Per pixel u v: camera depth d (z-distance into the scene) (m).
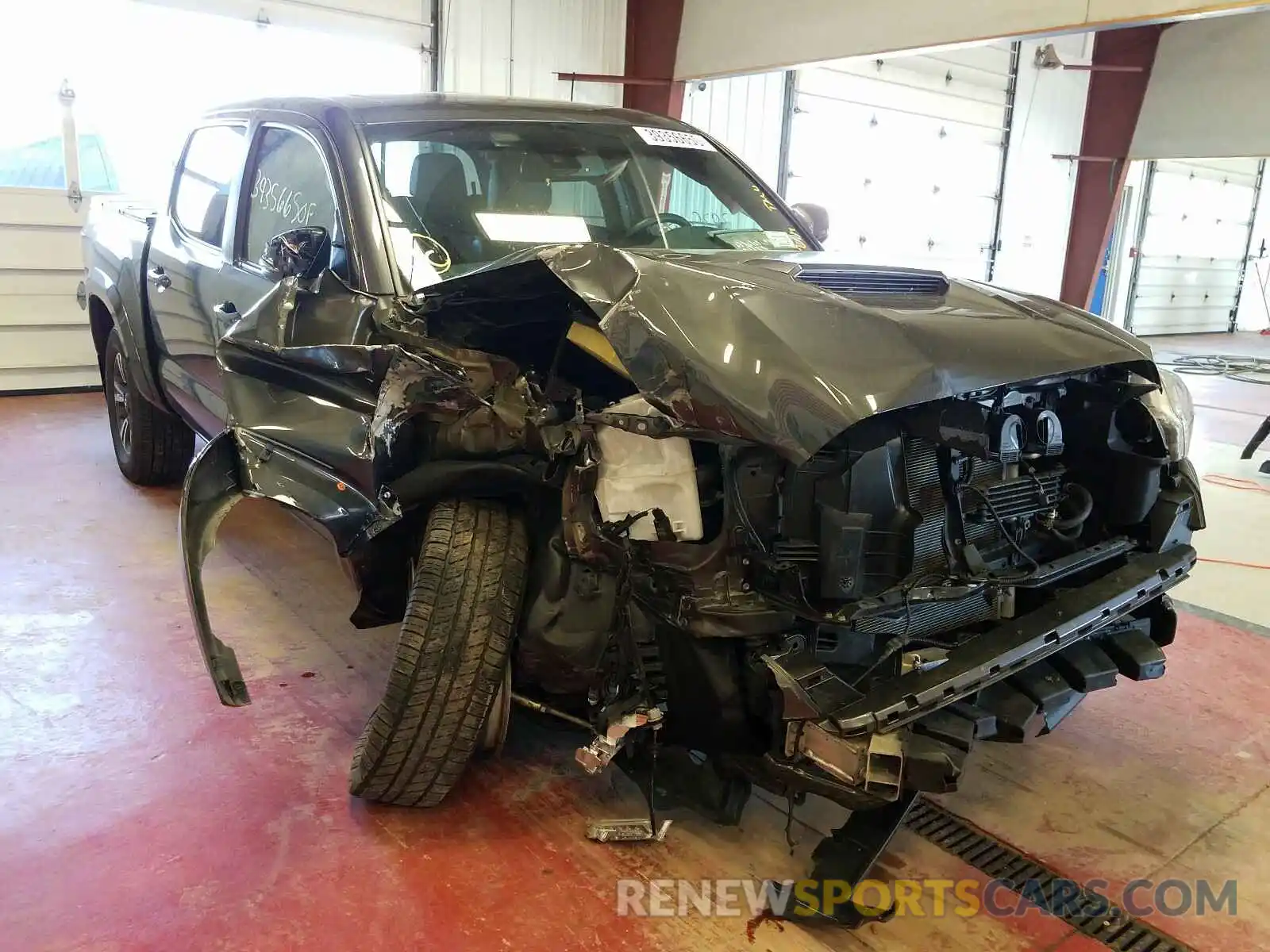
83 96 6.69
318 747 2.57
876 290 2.15
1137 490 2.33
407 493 2.06
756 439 1.64
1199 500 2.46
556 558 2.06
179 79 6.91
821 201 10.77
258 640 3.19
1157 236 16.38
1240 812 2.45
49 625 3.24
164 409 4.18
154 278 3.80
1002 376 1.87
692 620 1.76
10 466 5.10
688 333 1.75
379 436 1.99
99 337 4.76
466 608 2.04
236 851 2.15
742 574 1.78
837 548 1.73
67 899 1.99
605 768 2.49
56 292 6.96
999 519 2.04
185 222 3.73
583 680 2.06
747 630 1.75
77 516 4.34
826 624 1.74
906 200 11.60
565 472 1.97
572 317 2.08
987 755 2.70
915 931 1.97
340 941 1.89
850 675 1.84
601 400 2.03
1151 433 2.38
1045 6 5.98
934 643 1.92
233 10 6.95
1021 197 12.84
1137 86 11.40
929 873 2.16
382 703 2.11
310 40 7.34
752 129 9.88
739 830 2.28
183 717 2.70
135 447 4.54
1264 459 6.65
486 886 2.05
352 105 2.90
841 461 1.78
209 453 2.42
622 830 2.21
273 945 1.88
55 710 2.72
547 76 8.69
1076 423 2.40
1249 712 2.99
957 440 1.82
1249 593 4.05
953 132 11.77
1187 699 3.07
